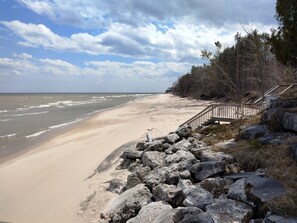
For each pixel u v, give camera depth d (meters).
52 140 23.48
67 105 74.25
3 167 16.03
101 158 15.91
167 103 64.94
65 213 9.62
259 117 13.47
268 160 8.09
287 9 11.09
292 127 9.23
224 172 8.31
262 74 26.39
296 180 6.64
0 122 36.41
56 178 13.45
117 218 7.80
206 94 73.12
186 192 7.17
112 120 33.16
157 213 6.75
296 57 11.39
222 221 5.63
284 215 5.21
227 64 42.38
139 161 12.79
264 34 26.97
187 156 10.48
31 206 10.60
